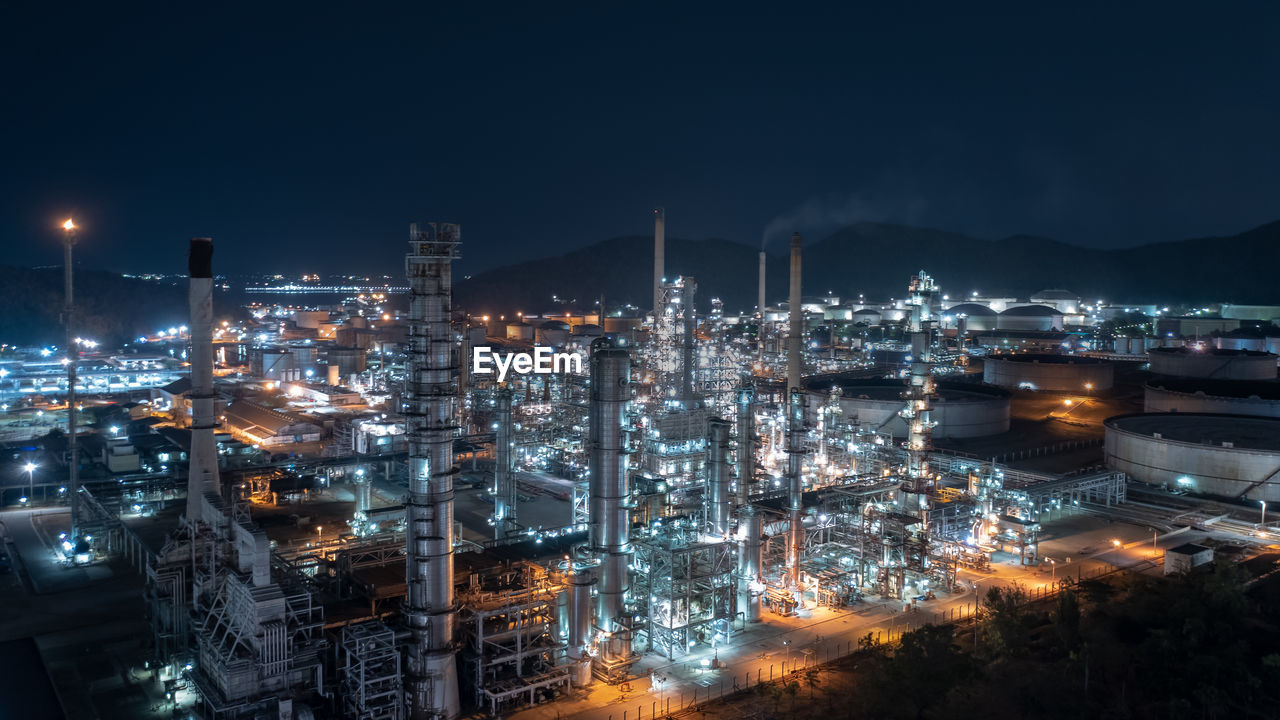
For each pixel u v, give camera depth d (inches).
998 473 4758.9
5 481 5703.7
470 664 2866.6
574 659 2952.8
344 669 2655.0
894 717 2635.3
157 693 2864.2
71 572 4052.7
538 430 6230.3
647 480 4441.4
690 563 3235.7
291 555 3668.8
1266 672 2837.1
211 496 3110.2
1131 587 3673.7
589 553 3100.4
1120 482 5324.8
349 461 5349.4
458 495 5536.4
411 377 2733.8
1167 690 2778.1
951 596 3794.3
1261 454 5196.9
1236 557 4057.6
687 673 3048.7
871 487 4153.5
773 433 5802.2
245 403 7839.6
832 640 3329.2
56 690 2866.6
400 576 2947.8
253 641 2519.7
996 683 2819.9
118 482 4928.6
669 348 6358.3
